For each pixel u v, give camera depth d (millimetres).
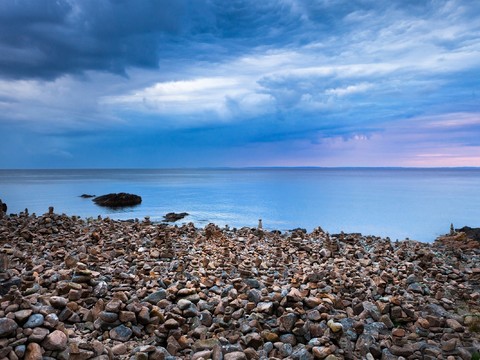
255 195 68875
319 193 74188
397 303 9070
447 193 74750
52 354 6055
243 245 16109
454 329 8453
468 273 12961
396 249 16641
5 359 5711
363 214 43438
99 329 7430
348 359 7164
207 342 7148
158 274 11070
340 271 12031
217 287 9898
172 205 50031
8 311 6488
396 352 7539
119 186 93812
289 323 7723
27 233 15031
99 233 15711
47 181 119562
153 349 6551
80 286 8648
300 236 19125
